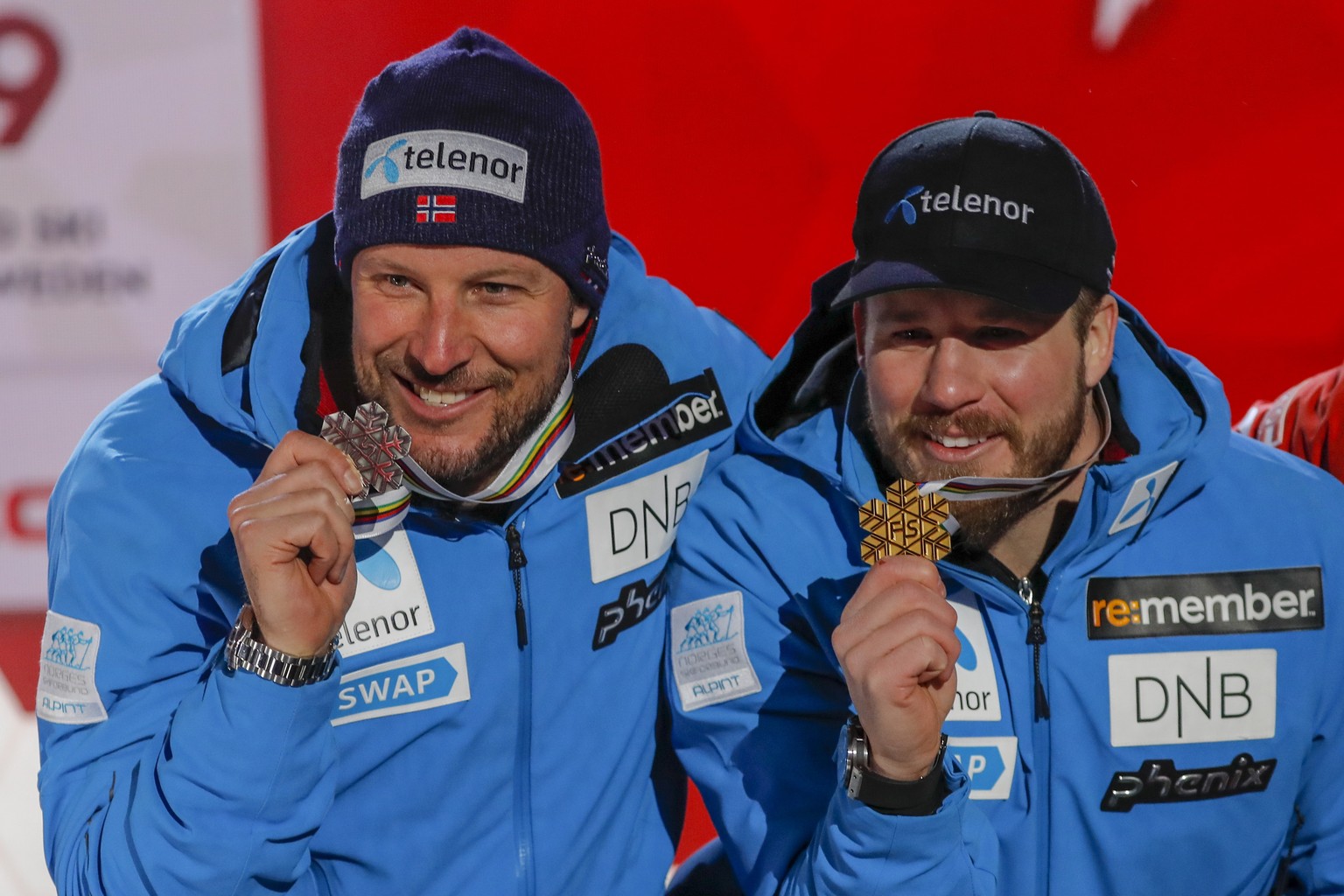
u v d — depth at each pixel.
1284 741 5.96
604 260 6.00
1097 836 5.95
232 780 5.07
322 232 6.22
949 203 5.38
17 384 14.84
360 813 6.04
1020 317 5.39
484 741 6.09
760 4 14.15
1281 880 6.32
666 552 6.44
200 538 5.72
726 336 7.05
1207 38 13.88
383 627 5.91
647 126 14.44
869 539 5.32
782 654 6.12
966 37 14.08
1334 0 13.64
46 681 5.75
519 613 6.06
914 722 5.12
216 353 5.84
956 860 5.38
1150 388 6.00
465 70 5.48
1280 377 14.44
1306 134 13.95
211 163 14.63
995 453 5.57
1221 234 14.25
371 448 5.23
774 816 6.06
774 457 6.43
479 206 5.31
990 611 5.92
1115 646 5.90
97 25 14.36
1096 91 14.09
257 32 14.41
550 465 5.93
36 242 14.69
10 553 14.92
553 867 6.16
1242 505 6.07
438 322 5.41
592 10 14.23
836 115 14.35
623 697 6.32
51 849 5.48
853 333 6.46
